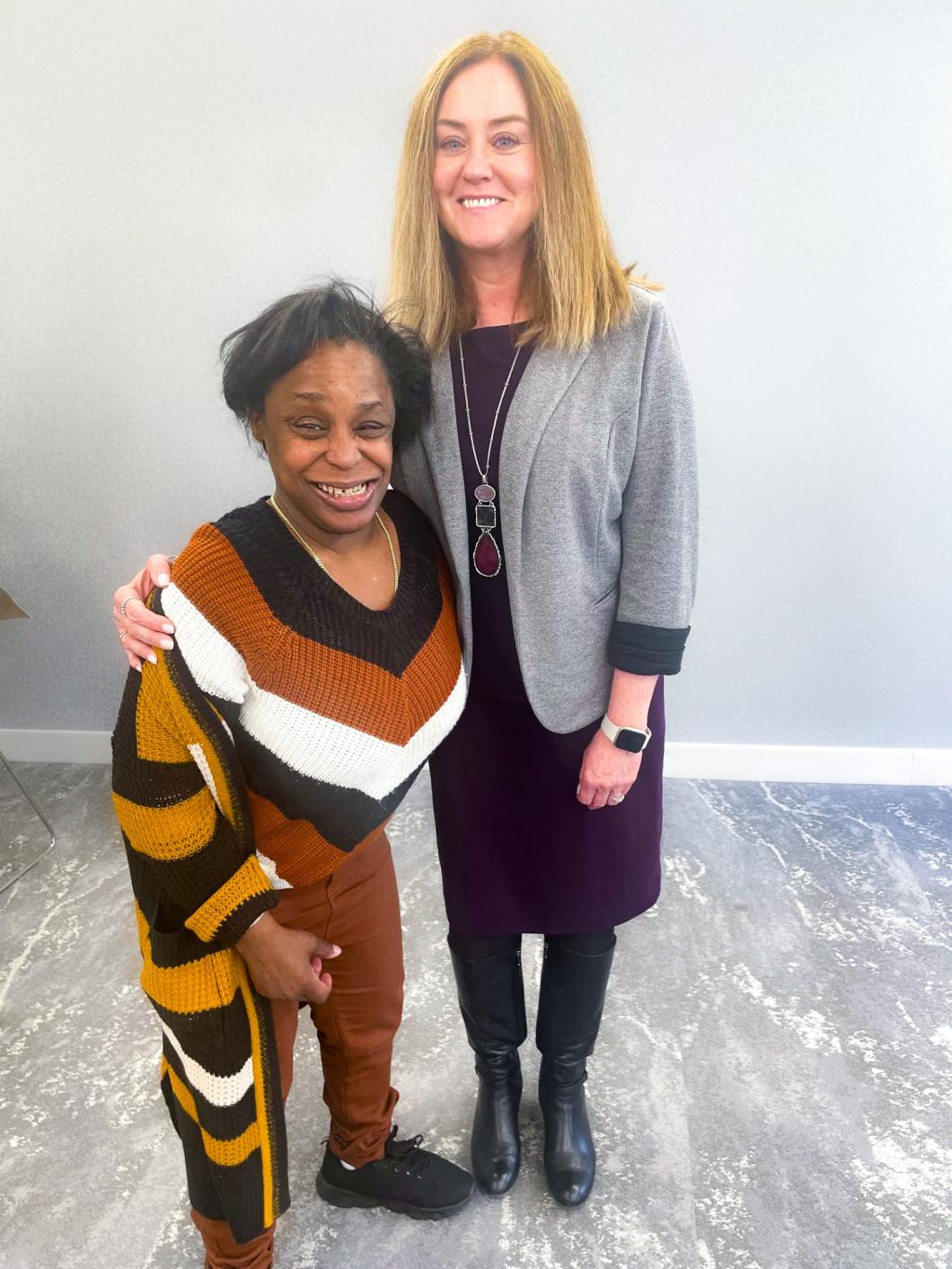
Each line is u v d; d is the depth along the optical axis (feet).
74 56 8.25
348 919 4.26
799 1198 5.29
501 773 4.71
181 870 3.49
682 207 8.29
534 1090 6.07
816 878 8.16
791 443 8.80
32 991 6.91
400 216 4.09
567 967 5.14
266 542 3.54
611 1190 5.35
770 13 7.79
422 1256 5.02
